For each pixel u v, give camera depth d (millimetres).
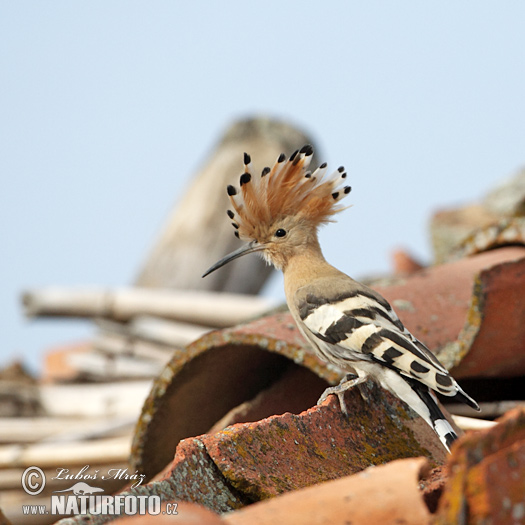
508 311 8820
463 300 9938
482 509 3975
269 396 9352
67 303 16719
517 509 4008
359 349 8055
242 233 10180
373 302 8555
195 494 5785
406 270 17453
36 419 13484
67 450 10219
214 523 4078
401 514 4492
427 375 7547
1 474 10508
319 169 10000
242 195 10062
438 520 4133
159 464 9367
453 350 8789
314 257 9938
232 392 9531
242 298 16141
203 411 9383
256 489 5891
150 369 15242
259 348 9102
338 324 8336
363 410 7387
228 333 8648
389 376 7777
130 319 16500
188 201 21875
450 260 11852
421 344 8125
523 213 15367
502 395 9953
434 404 7520
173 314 16188
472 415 9406
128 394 13602
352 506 4586
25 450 10320
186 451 5996
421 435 7410
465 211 17141
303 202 10008
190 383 8945
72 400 13703
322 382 9352
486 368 9047
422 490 5352
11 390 13648
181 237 21469
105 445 10227
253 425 6355
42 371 19047
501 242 11320
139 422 9016
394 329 8125
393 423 7434
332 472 6352
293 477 6137
